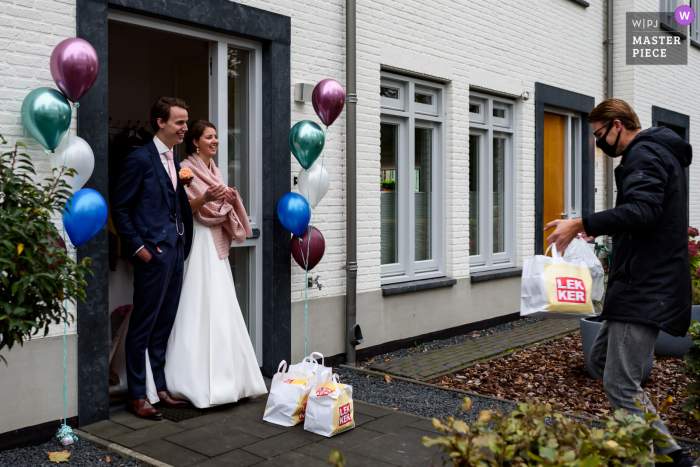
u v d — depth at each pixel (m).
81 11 3.95
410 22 6.60
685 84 12.70
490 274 7.73
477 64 7.55
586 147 10.01
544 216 9.21
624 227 2.79
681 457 2.80
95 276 4.02
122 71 6.41
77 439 3.80
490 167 8.10
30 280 2.41
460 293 7.31
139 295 4.18
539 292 3.28
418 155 7.09
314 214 5.62
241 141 5.27
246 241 5.17
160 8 4.34
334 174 5.82
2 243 2.37
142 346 4.20
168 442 3.75
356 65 5.97
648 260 2.88
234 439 3.82
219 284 4.47
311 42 5.55
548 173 9.30
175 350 4.37
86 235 3.57
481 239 8.09
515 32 8.21
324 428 3.88
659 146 2.94
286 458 3.54
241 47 5.12
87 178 3.71
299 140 4.81
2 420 3.63
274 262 5.20
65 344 3.85
